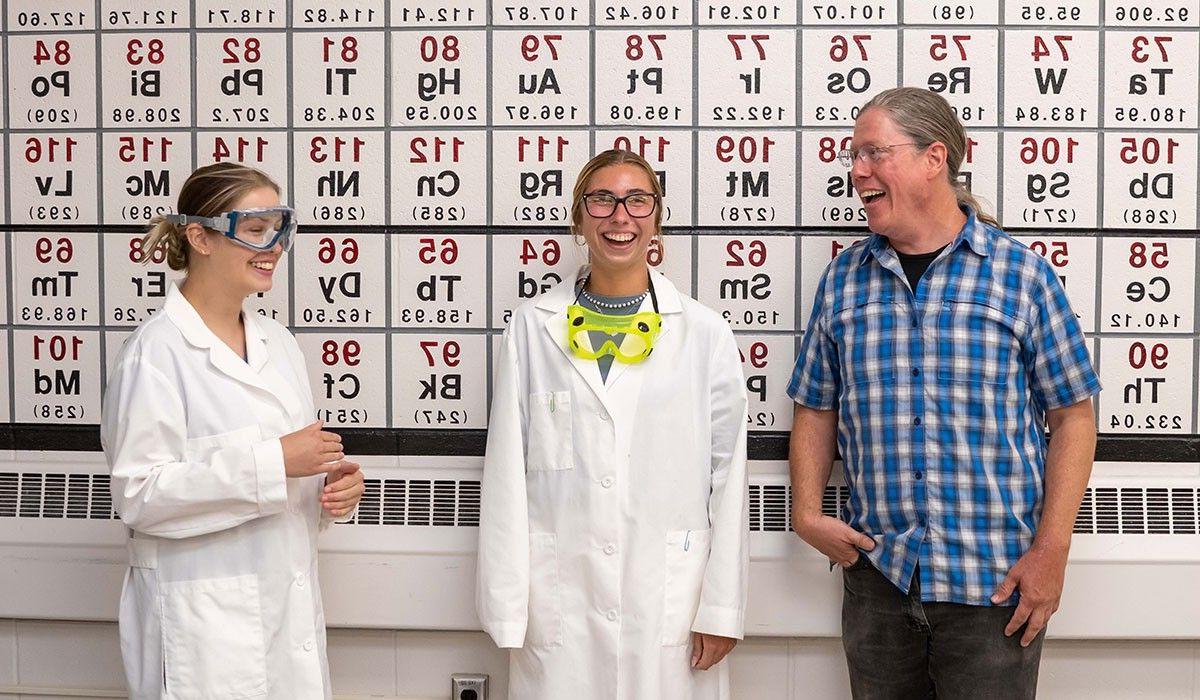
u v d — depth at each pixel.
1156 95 1.92
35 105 2.01
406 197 1.98
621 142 1.95
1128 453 1.95
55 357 2.03
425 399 2.00
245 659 1.50
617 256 1.67
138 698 1.53
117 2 1.98
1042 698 1.99
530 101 1.96
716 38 1.93
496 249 1.98
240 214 1.49
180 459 1.50
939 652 1.67
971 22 1.92
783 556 1.93
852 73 1.93
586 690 1.67
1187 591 1.90
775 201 1.95
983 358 1.59
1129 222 1.93
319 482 1.65
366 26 1.96
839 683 2.00
